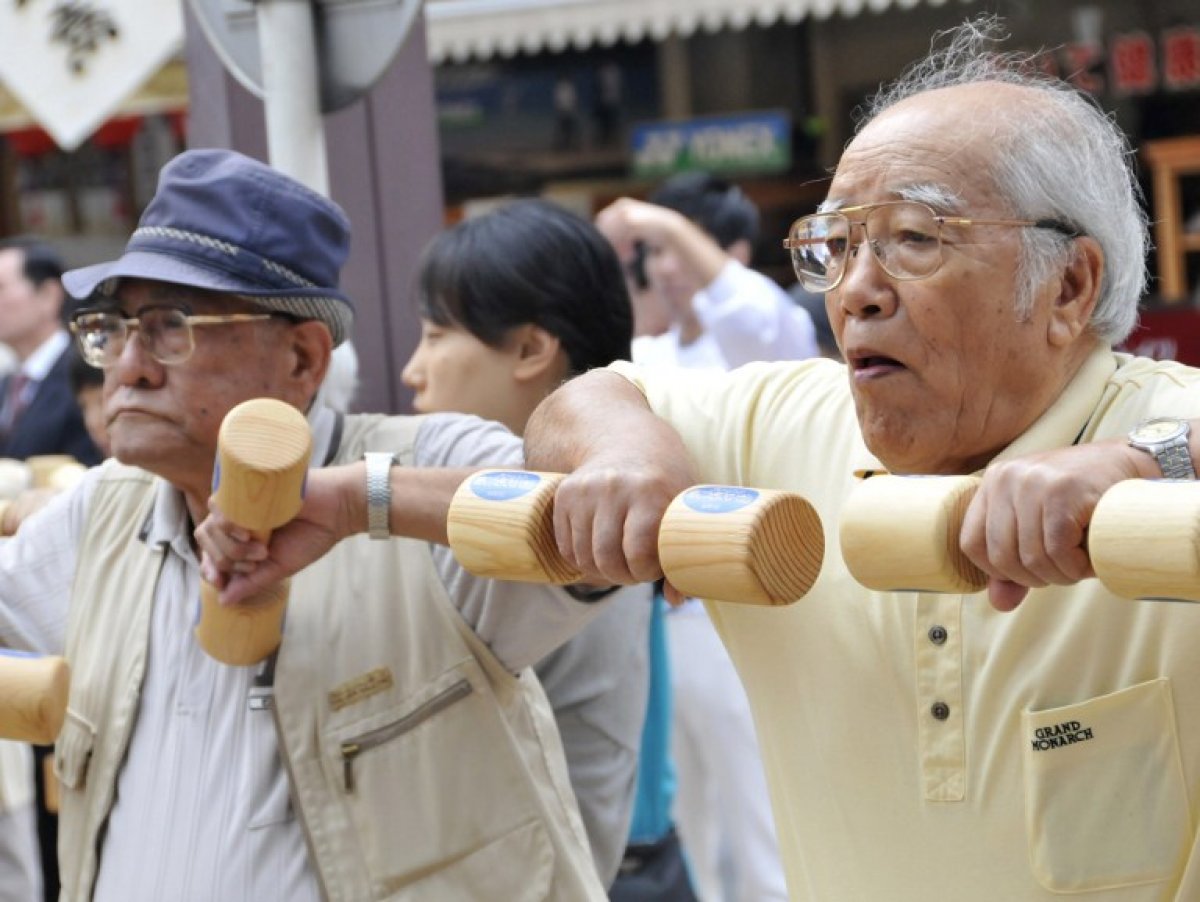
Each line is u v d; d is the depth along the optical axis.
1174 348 7.02
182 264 2.27
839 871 1.97
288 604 2.28
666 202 5.88
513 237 3.00
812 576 1.74
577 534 1.80
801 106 10.52
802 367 2.14
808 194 10.41
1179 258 9.55
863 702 1.93
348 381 3.05
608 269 3.07
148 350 2.29
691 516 1.70
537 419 2.08
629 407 2.01
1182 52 9.66
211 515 2.04
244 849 2.23
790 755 2.01
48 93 3.94
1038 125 1.85
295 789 2.22
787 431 2.08
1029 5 9.98
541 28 7.24
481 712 2.26
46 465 3.26
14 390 6.87
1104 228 1.87
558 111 10.62
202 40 3.77
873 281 1.85
